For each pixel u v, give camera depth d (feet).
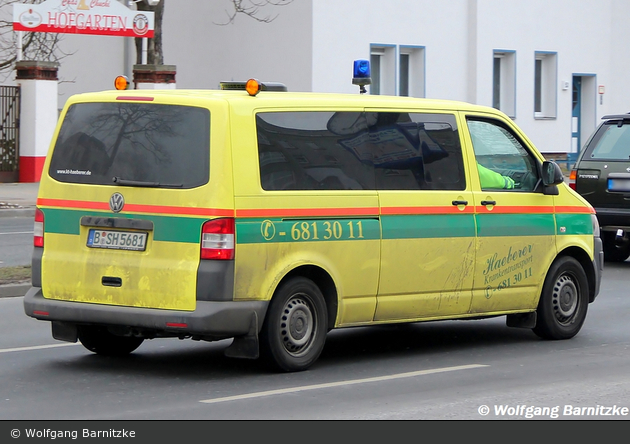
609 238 73.36
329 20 139.74
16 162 123.03
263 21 140.46
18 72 122.93
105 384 34.47
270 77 145.07
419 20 148.15
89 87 148.77
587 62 167.84
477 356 40.93
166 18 151.12
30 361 38.34
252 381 35.09
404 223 38.42
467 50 153.89
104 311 35.04
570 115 166.40
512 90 159.12
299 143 35.76
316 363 38.70
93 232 35.76
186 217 33.86
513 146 43.04
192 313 33.45
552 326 44.37
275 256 34.68
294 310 35.88
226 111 34.12
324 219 36.09
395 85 146.72
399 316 38.91
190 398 32.48
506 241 41.96
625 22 172.45
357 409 31.35
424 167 39.40
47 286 36.55
